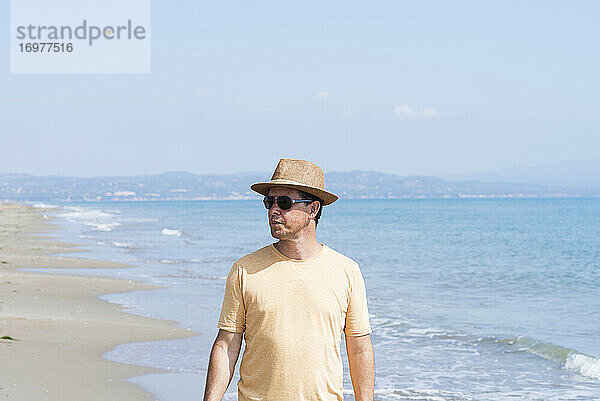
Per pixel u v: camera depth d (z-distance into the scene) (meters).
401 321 11.81
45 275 16.45
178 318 11.35
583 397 7.33
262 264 3.20
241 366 3.22
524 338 10.16
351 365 3.29
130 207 127.38
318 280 3.15
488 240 37.28
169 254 24.80
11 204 102.94
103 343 9.07
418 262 24.00
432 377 8.16
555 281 18.66
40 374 7.22
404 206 129.75
